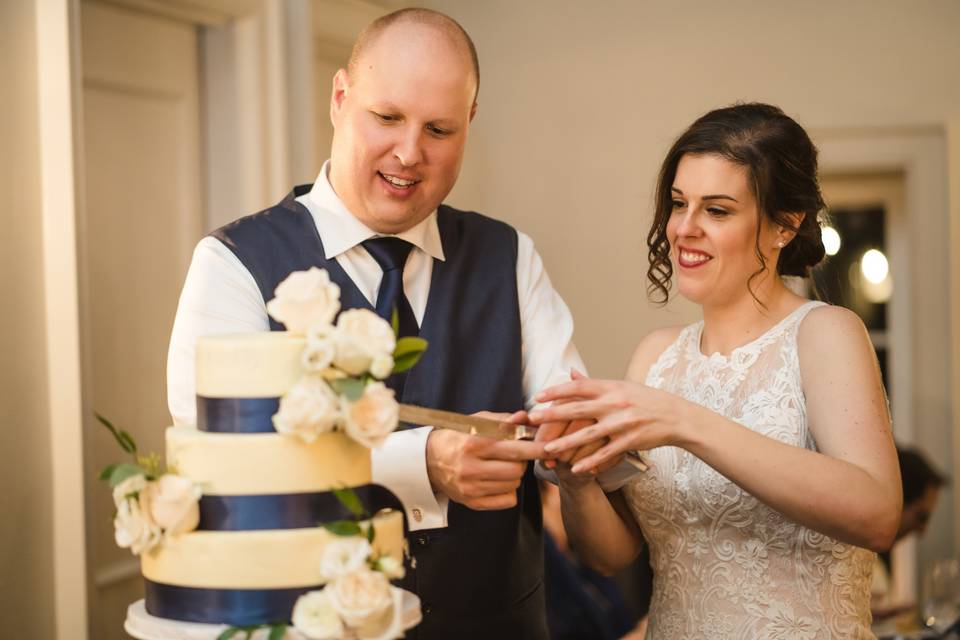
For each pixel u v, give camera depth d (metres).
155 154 3.23
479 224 2.27
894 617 3.70
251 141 3.40
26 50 2.48
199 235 3.40
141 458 1.40
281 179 3.49
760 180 1.88
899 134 4.59
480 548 2.04
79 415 2.56
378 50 1.92
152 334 3.20
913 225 4.59
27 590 2.46
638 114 4.72
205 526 1.37
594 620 2.98
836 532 1.72
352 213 2.06
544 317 2.23
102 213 3.02
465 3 4.87
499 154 4.87
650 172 4.71
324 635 1.26
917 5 4.49
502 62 4.86
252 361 1.37
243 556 1.34
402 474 1.73
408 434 1.75
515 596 2.10
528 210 4.85
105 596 3.02
